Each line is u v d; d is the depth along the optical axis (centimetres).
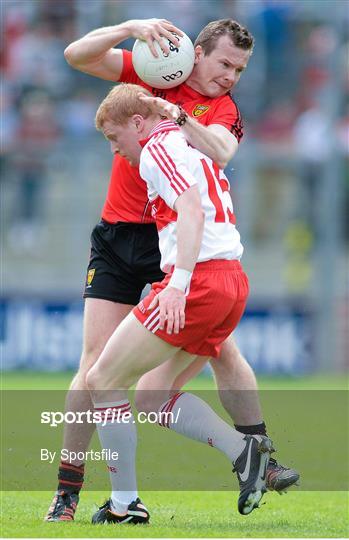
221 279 1670
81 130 6494
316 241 6319
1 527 1667
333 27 6028
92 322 1888
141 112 1741
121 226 1919
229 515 1891
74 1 6694
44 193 6400
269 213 6425
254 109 6619
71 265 6297
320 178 6438
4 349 5756
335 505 2039
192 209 1616
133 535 1578
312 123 6531
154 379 1789
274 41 6669
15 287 5891
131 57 1945
